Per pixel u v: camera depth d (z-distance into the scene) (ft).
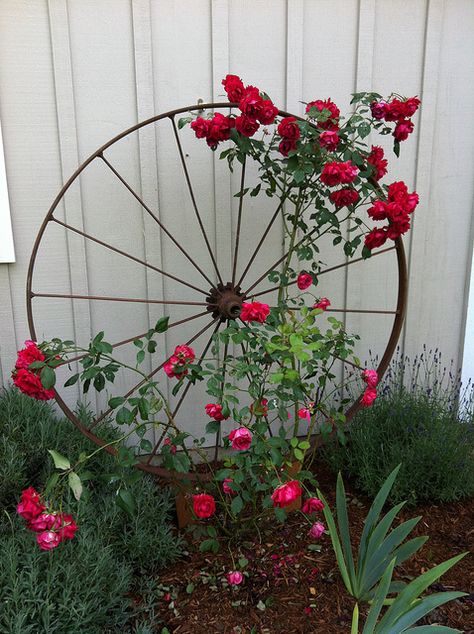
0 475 5.72
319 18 7.26
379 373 7.41
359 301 8.30
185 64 6.98
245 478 6.12
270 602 5.53
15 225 6.90
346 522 5.44
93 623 4.82
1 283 7.00
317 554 6.18
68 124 6.77
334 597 5.60
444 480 6.93
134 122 6.98
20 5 6.40
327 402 8.39
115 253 7.25
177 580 5.80
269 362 5.68
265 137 7.45
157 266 7.39
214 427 5.51
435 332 8.75
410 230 8.25
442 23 7.68
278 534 6.46
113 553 5.65
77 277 7.18
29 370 5.31
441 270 8.54
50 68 6.62
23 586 4.55
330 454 7.75
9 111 6.61
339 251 8.07
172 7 6.79
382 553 5.16
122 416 5.37
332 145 5.84
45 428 6.41
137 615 5.30
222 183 7.39
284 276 6.68
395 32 7.57
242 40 7.09
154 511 6.12
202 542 5.81
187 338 7.72
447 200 8.30
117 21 6.68
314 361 5.98
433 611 5.42
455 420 7.80
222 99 7.18
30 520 4.48
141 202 6.70
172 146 7.14
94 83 6.78
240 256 7.68
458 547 6.33
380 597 4.38
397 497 6.84
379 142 7.84
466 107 8.07
